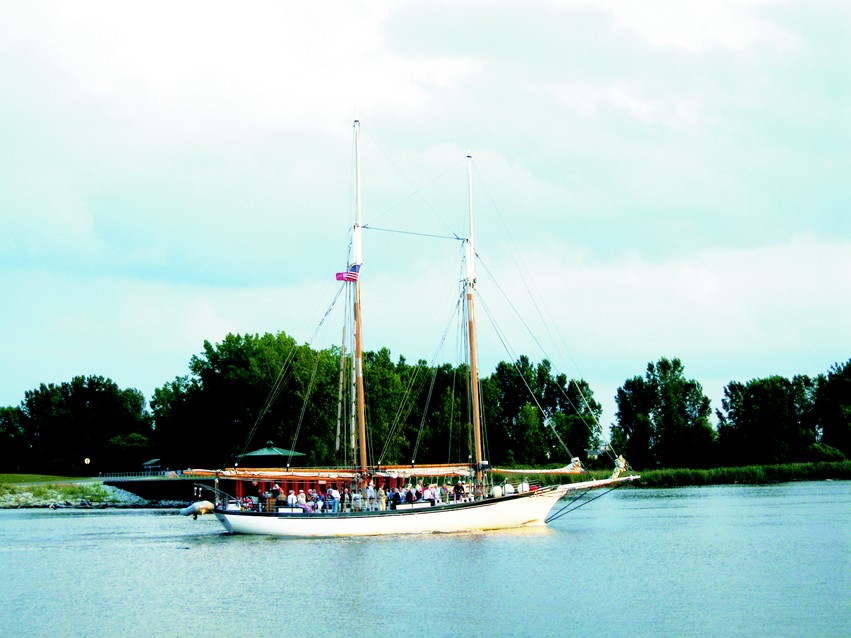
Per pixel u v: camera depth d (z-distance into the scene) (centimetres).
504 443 18162
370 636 3841
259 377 14788
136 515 11956
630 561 5828
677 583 4962
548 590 4788
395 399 15938
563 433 18862
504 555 6147
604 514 10094
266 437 14575
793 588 4753
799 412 19900
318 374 14388
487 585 4959
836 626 3856
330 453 14138
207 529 9019
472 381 8294
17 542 7875
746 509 9931
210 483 14200
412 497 7619
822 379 19300
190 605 4606
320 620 4166
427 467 8106
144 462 19450
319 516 7356
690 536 7250
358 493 7762
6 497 14362
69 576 5712
